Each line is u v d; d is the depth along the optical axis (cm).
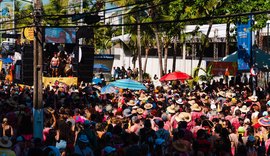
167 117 1455
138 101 1902
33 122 1486
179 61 4856
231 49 4378
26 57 1744
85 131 1180
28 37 2077
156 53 5316
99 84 2912
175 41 4109
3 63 4353
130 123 1452
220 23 4372
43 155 953
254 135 1358
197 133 1209
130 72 4816
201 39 4156
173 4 2477
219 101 1961
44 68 3095
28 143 1120
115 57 5794
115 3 3809
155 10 3584
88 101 1938
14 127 1459
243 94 2214
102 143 1140
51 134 1175
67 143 1242
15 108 1652
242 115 1560
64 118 1394
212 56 4544
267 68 2664
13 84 2784
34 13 1584
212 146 1214
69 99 1914
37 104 1505
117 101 1962
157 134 1241
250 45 2427
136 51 5172
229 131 1345
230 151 1245
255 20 2411
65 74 3030
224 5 2577
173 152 1171
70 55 3073
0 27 5488
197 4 2453
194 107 1545
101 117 1498
